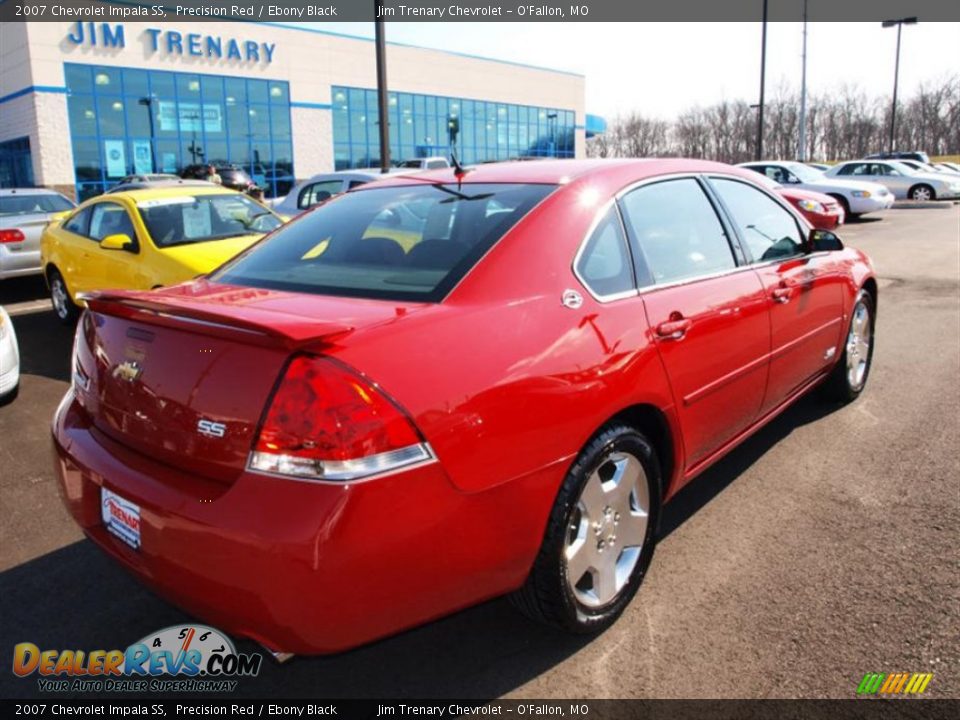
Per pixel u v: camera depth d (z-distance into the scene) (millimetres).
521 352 2355
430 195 3199
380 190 3520
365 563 1974
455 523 2139
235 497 2000
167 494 2137
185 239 6988
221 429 2074
